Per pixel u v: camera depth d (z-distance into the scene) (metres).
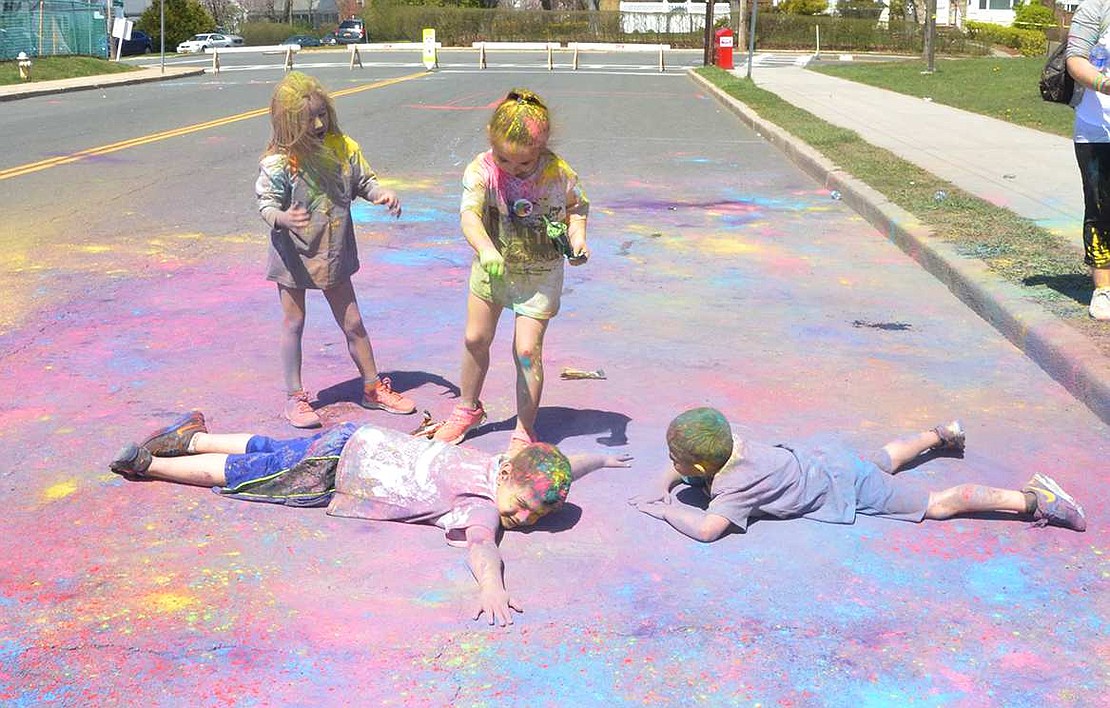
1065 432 4.77
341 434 3.97
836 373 5.54
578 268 7.90
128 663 3.03
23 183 11.82
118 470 4.12
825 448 4.08
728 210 10.42
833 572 3.57
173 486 4.14
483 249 3.97
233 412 4.94
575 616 3.30
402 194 11.25
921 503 3.93
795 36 58.16
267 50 56.16
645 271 7.83
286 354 4.79
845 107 20.45
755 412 4.96
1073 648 3.14
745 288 7.36
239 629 3.20
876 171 11.71
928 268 7.83
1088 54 5.71
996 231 8.38
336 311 4.86
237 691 2.91
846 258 8.31
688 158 14.40
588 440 4.63
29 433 4.65
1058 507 3.84
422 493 3.83
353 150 4.77
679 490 4.18
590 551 3.70
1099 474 4.32
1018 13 58.41
